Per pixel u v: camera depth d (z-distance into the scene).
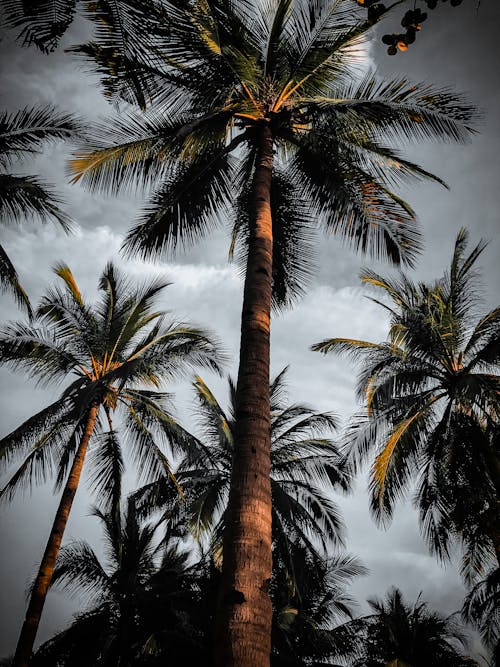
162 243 10.76
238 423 6.20
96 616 18.30
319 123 10.09
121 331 16.89
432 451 14.77
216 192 11.22
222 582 5.00
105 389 15.90
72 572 18.81
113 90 8.55
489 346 13.72
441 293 15.84
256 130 10.16
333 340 16.12
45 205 11.88
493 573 17.52
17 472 14.95
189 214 10.95
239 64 9.26
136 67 8.31
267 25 10.50
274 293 11.88
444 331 14.70
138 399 16.16
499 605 18.05
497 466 13.09
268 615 4.80
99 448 15.89
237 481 5.66
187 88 9.62
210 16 8.58
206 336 16.55
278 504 17.45
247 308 7.30
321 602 20.00
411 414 14.70
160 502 18.78
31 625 12.16
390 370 15.48
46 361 16.12
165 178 10.75
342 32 10.10
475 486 13.09
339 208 10.50
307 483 19.11
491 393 12.43
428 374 14.89
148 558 20.34
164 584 19.05
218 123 9.75
